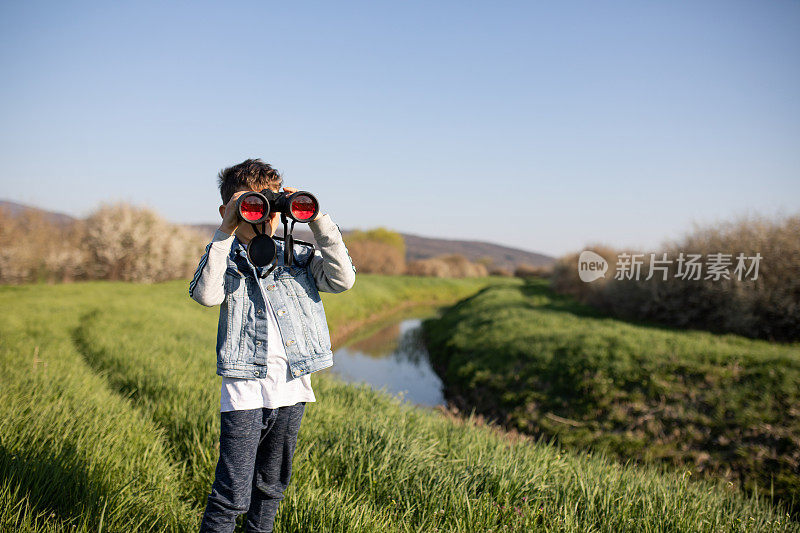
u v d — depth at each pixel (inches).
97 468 106.8
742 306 458.6
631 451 275.4
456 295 1674.5
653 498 126.4
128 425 142.3
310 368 80.3
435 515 104.7
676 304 538.3
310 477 116.3
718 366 326.6
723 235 530.6
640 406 307.1
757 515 135.5
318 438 143.1
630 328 485.7
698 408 292.2
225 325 76.9
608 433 294.7
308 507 97.2
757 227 502.0
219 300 75.0
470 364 450.6
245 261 79.6
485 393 393.7
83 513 89.3
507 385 386.9
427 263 2144.4
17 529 81.0
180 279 1069.1
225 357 74.9
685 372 328.2
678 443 271.7
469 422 202.5
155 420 164.2
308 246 87.2
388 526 100.0
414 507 109.3
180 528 95.7
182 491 119.3
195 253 1138.0
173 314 530.6
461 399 402.0
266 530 84.7
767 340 444.8
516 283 1633.9
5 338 312.2
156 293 740.7
